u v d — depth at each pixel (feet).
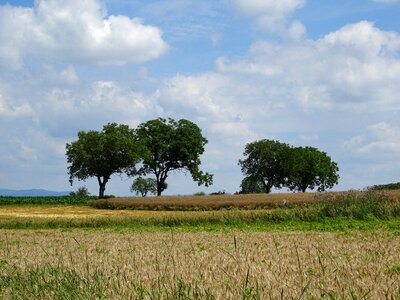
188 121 336.49
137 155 314.55
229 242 54.03
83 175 311.88
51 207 211.61
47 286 26.32
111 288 25.13
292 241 52.08
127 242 58.23
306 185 381.40
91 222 102.68
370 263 32.73
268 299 21.52
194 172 329.93
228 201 165.07
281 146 377.30
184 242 55.83
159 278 25.80
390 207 89.30
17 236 75.00
